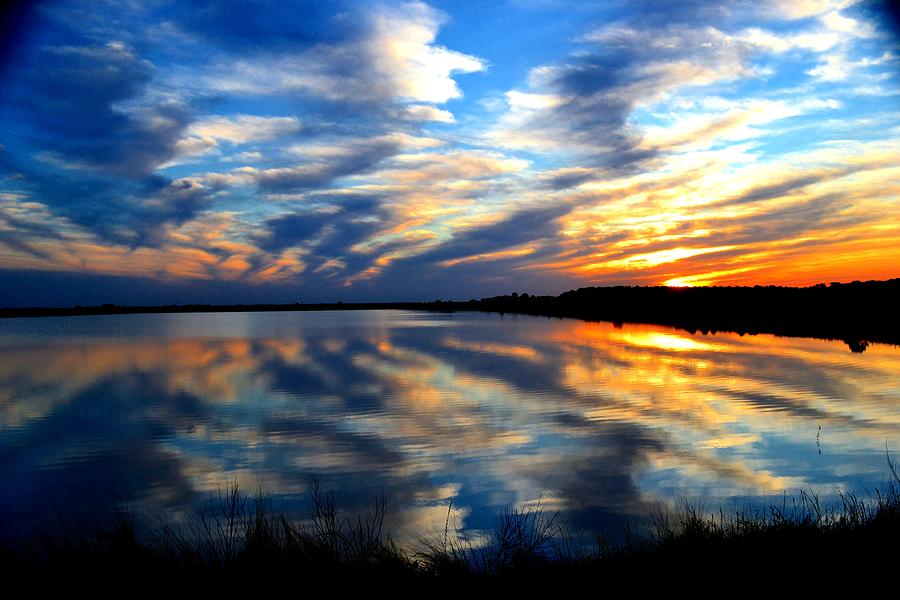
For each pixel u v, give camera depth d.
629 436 16.30
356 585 5.37
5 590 5.28
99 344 59.72
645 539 7.18
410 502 11.18
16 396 26.53
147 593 5.20
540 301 188.25
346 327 90.81
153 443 16.98
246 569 5.58
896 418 17.62
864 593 4.86
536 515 10.04
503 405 21.44
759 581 5.15
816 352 37.25
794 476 12.27
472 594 5.24
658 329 66.56
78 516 10.70
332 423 19.02
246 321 137.62
